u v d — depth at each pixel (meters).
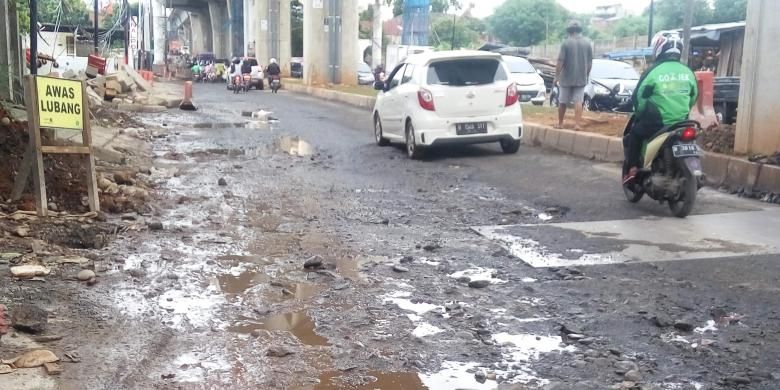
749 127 9.14
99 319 4.46
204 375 3.76
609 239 6.58
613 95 19.84
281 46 51.50
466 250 6.29
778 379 3.70
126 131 14.80
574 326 4.45
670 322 4.47
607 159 11.08
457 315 4.67
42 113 6.58
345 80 38.31
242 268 5.70
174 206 8.02
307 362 3.95
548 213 7.80
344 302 4.93
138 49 56.75
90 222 6.69
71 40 32.22
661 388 3.62
